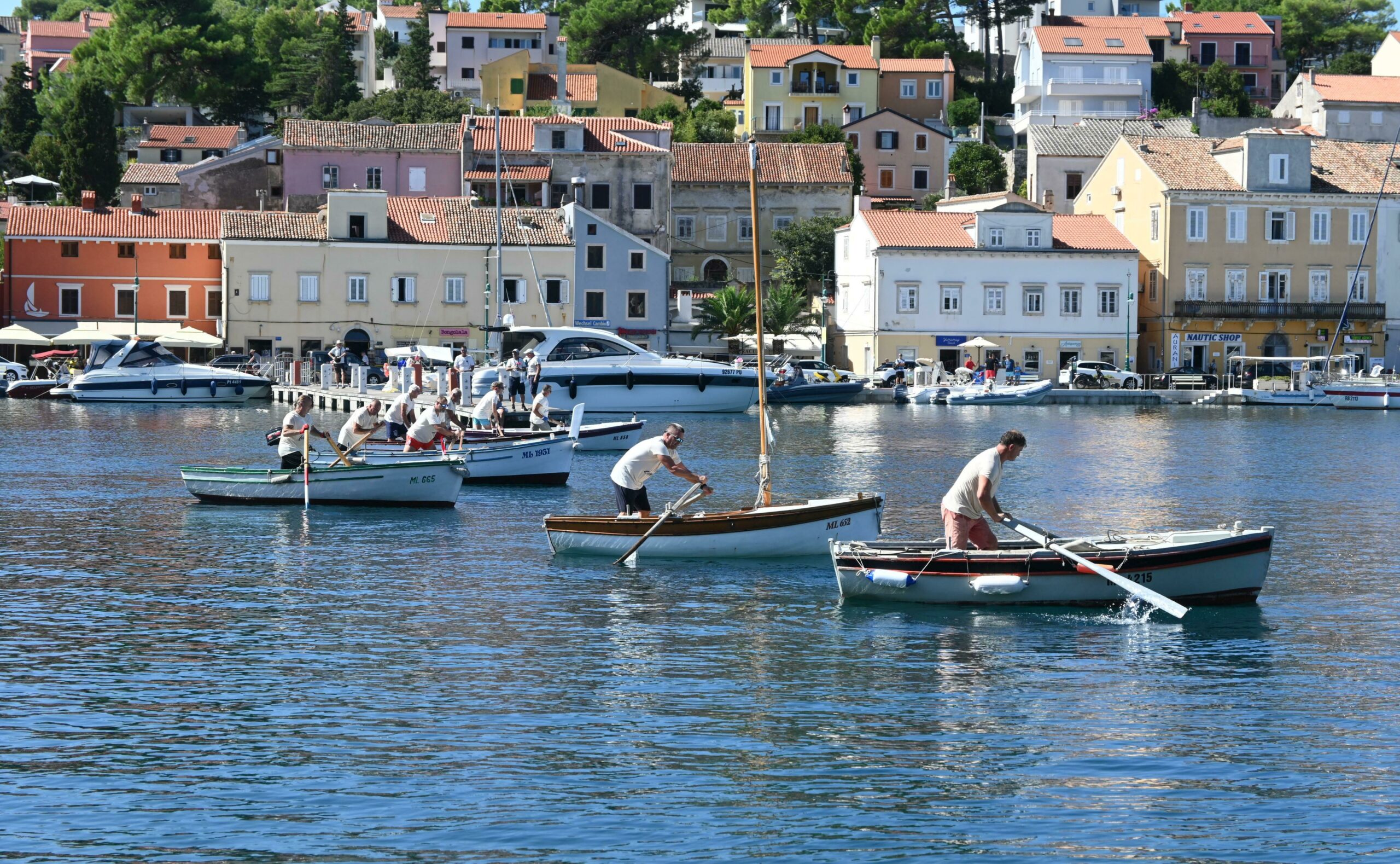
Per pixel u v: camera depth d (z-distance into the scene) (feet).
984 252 465.06
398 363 388.98
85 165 569.23
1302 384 431.02
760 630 109.60
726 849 67.00
